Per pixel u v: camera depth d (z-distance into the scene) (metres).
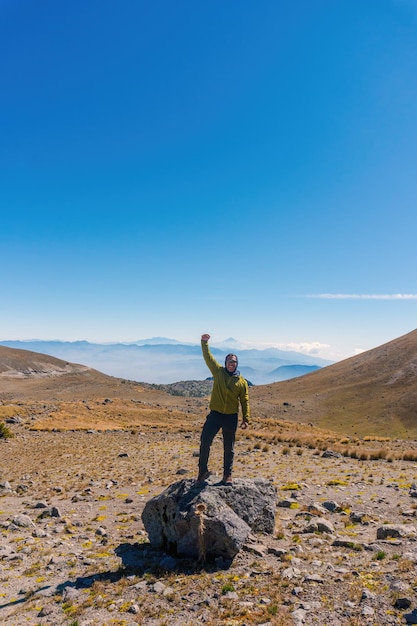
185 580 8.88
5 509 17.28
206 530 9.91
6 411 64.88
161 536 10.98
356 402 164.88
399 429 129.12
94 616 7.62
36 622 7.55
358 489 17.95
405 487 18.06
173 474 23.91
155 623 7.21
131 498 18.50
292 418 154.00
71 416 69.56
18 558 11.03
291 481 20.36
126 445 40.97
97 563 10.41
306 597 7.57
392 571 8.26
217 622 6.98
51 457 33.47
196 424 76.06
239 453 32.59
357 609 6.93
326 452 31.19
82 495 19.34
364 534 11.47
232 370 11.09
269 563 9.45
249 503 11.36
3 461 31.81
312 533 11.68
